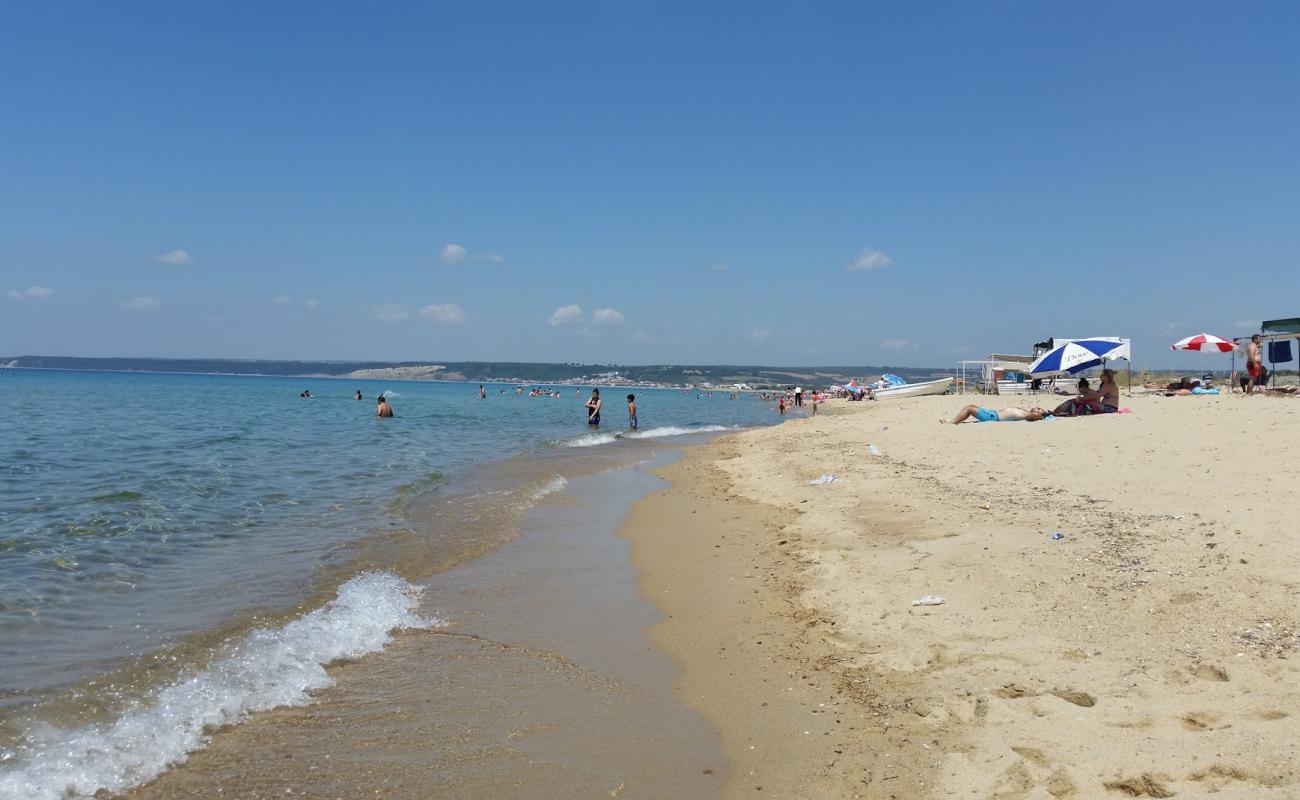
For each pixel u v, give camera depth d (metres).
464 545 10.58
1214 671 4.80
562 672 6.10
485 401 68.94
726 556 9.62
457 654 6.47
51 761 4.35
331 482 15.70
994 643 5.71
